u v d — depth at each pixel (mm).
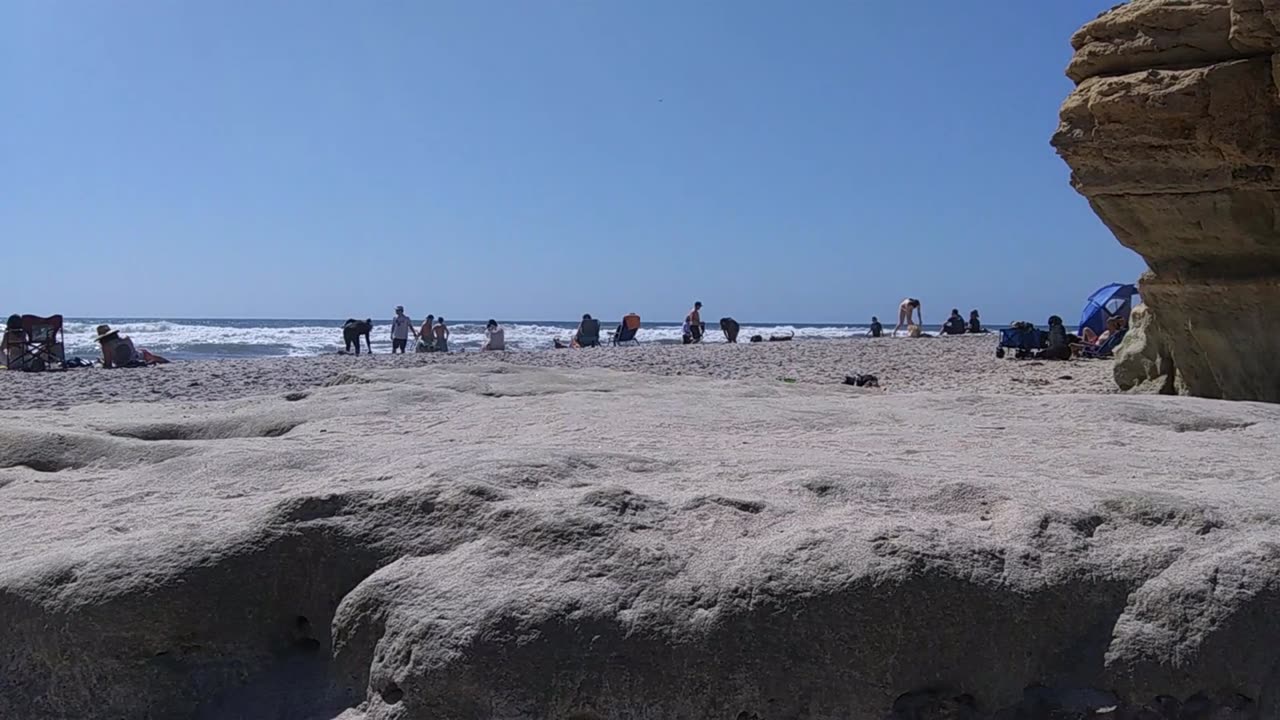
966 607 3670
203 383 18438
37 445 5816
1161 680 3637
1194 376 11875
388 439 6090
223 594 3936
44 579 3908
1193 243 10844
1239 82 9727
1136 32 10516
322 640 3980
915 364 21344
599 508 4047
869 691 3592
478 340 50312
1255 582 3754
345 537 4062
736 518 4090
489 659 3471
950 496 4367
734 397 8188
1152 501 4227
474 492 4164
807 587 3633
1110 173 10836
